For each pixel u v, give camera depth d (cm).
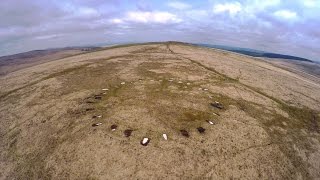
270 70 6344
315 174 2398
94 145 2353
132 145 2338
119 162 2156
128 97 3381
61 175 2092
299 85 5072
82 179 2030
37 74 4956
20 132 2784
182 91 3684
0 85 4491
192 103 3259
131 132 2522
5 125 2994
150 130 2567
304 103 3903
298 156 2555
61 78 4447
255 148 2498
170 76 4438
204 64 5769
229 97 3641
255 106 3453
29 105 3384
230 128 2756
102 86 3850
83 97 3428
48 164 2230
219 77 4688
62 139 2511
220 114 3052
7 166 2347
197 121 2817
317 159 2594
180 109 3059
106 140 2406
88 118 2820
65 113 3003
